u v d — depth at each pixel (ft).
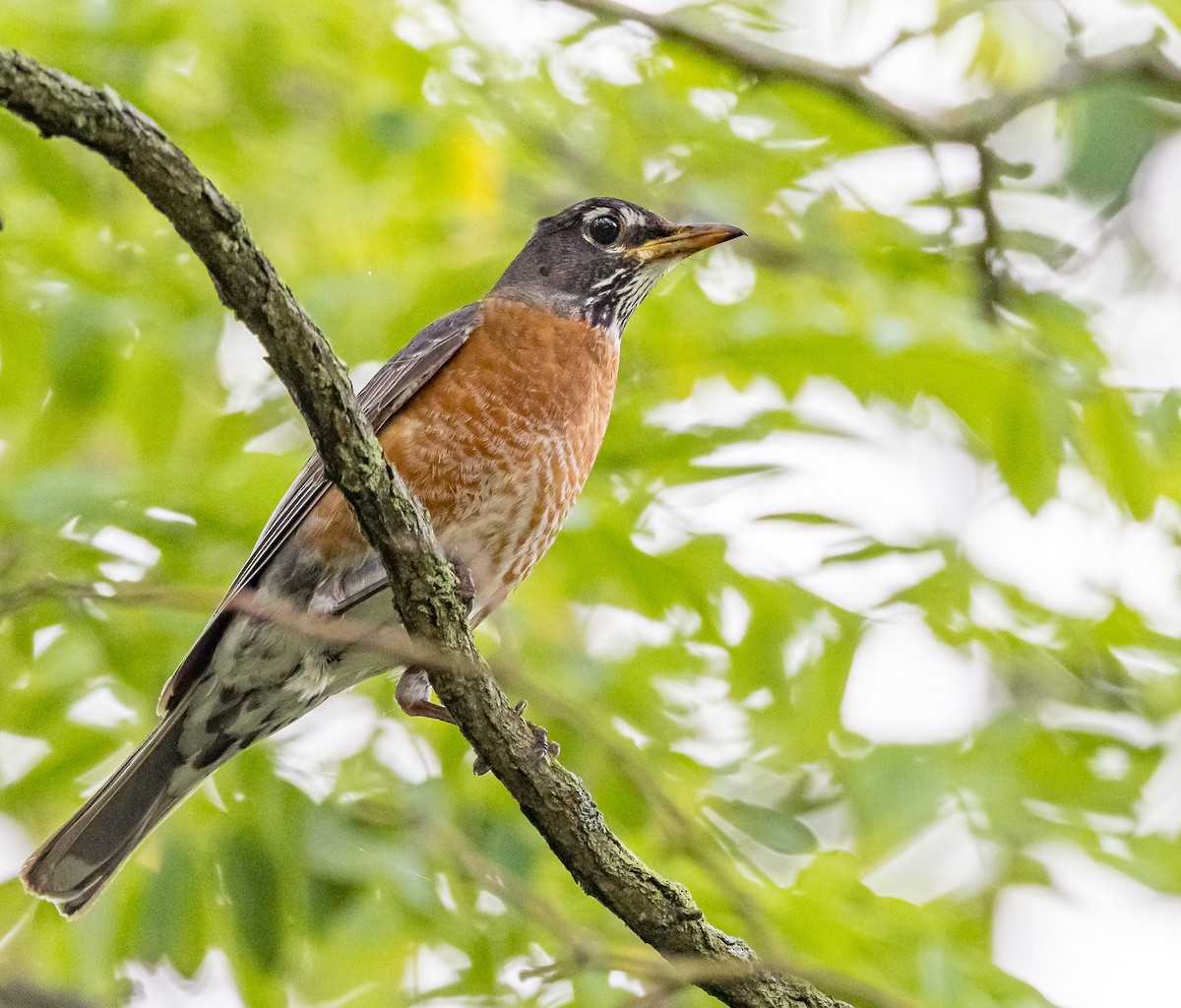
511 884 28.58
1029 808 34.81
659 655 35.42
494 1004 31.14
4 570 30.40
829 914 29.09
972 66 41.55
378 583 31.35
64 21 35.55
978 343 34.35
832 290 38.34
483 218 38.70
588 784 32.04
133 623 31.45
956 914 33.88
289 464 33.55
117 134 20.90
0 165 34.60
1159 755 36.45
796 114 41.11
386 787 31.40
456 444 31.83
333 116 37.88
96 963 28.50
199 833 28.27
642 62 41.83
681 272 38.78
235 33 35.78
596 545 33.42
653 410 36.52
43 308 34.71
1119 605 38.01
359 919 28.19
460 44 39.88
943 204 41.29
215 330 35.22
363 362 36.47
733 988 26.73
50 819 35.45
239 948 27.37
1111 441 34.55
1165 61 38.91
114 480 30.78
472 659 26.27
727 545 33.81
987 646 36.19
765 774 36.58
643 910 26.84
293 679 31.42
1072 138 34.45
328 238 38.63
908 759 34.96
